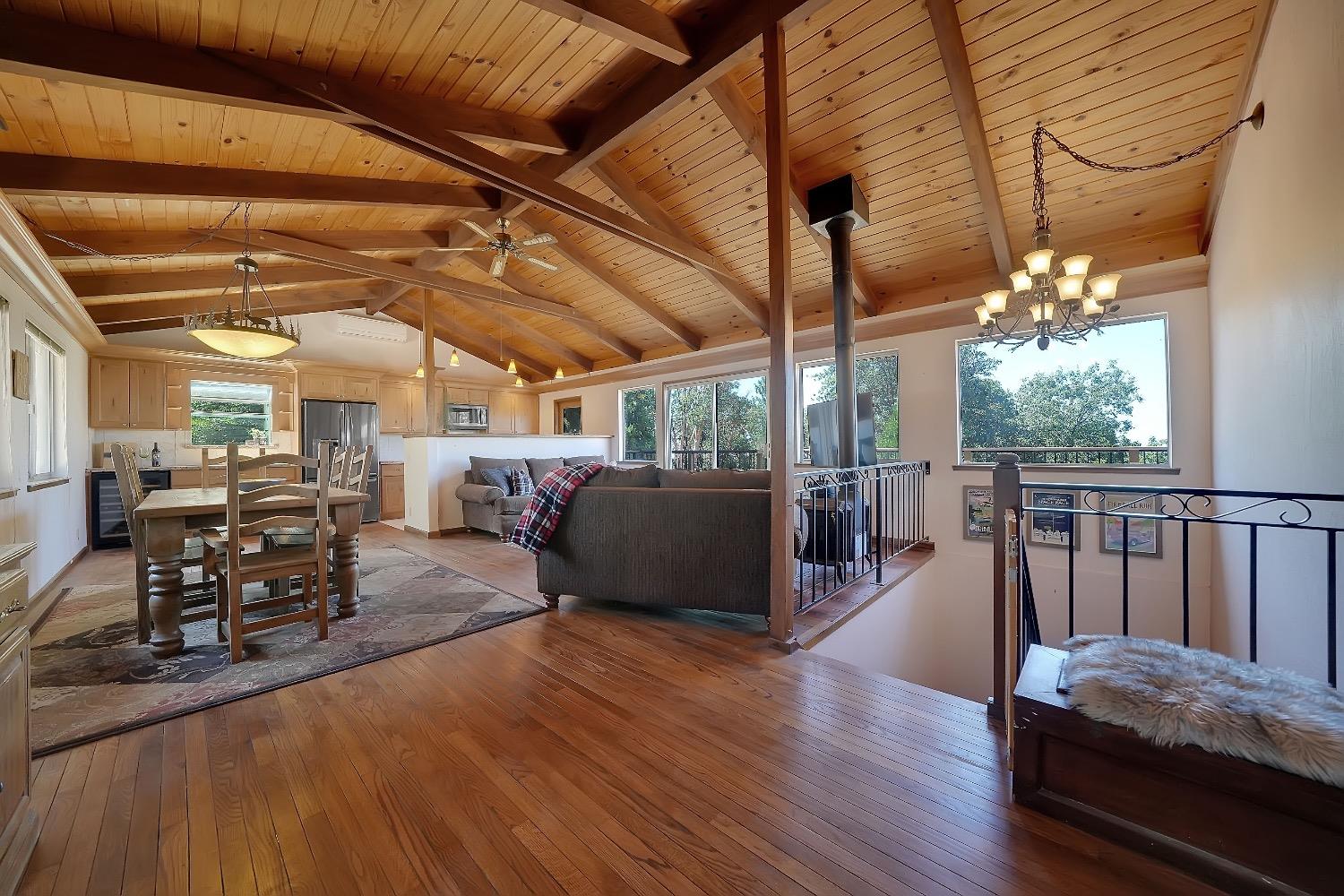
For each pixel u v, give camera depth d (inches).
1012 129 127.8
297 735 69.4
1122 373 157.2
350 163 136.4
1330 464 67.4
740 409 267.6
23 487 128.6
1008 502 73.4
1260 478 97.0
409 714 74.9
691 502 111.0
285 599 105.8
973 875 46.0
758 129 134.3
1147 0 99.2
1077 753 51.8
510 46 105.7
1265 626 97.0
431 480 232.8
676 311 258.2
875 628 136.5
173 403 238.7
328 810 54.9
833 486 127.1
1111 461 158.7
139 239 146.8
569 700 79.0
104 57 80.1
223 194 122.9
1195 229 143.4
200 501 105.1
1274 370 88.4
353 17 89.6
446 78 111.2
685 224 188.1
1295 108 77.1
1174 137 121.3
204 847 49.7
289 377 276.7
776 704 77.5
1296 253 77.3
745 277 215.5
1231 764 43.9
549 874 46.7
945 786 58.5
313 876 46.4
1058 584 165.5
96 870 46.7
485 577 156.0
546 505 122.7
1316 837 40.8
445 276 224.4
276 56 94.6
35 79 86.4
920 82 122.1
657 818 53.7
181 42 86.6
